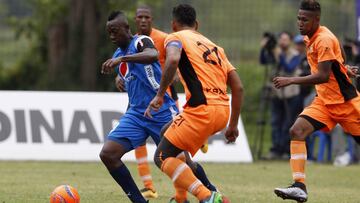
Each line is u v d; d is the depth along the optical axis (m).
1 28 80.19
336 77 29.44
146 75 29.34
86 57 72.00
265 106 58.25
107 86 71.94
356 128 29.75
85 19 72.12
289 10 75.56
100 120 52.00
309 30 29.30
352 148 53.38
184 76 25.83
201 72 25.67
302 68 52.41
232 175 44.44
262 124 57.28
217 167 49.09
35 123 51.59
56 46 73.31
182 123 25.56
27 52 76.75
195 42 26.14
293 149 29.50
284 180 42.06
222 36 75.25
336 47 29.19
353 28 72.56
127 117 29.45
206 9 75.19
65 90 71.69
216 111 25.52
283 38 54.12
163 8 74.12
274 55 55.03
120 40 29.06
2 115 51.47
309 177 44.28
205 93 25.53
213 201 24.97
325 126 29.83
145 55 27.16
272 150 55.91
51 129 51.59
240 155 52.81
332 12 73.62
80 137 51.72
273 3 75.50
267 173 45.81
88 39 72.00
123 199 32.41
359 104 29.62
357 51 51.72
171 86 32.75
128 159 52.22
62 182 39.16
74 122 51.78
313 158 56.31
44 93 52.12
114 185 38.00
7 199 32.12
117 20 28.95
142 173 33.91
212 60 26.06
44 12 74.38
